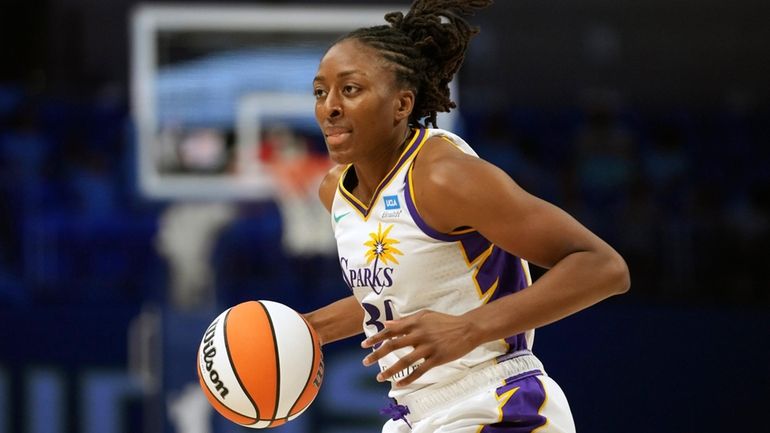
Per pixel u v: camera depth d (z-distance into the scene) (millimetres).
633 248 16484
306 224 17594
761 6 21906
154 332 14633
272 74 18969
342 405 14133
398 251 6070
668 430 14727
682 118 21094
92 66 20812
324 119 6094
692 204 18844
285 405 6414
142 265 17031
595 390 14711
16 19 20609
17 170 18219
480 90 21578
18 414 14289
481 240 6086
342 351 14203
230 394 6348
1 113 19703
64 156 18969
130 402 14391
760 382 14852
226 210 16609
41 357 14383
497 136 19641
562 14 21922
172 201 18141
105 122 19969
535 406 6133
